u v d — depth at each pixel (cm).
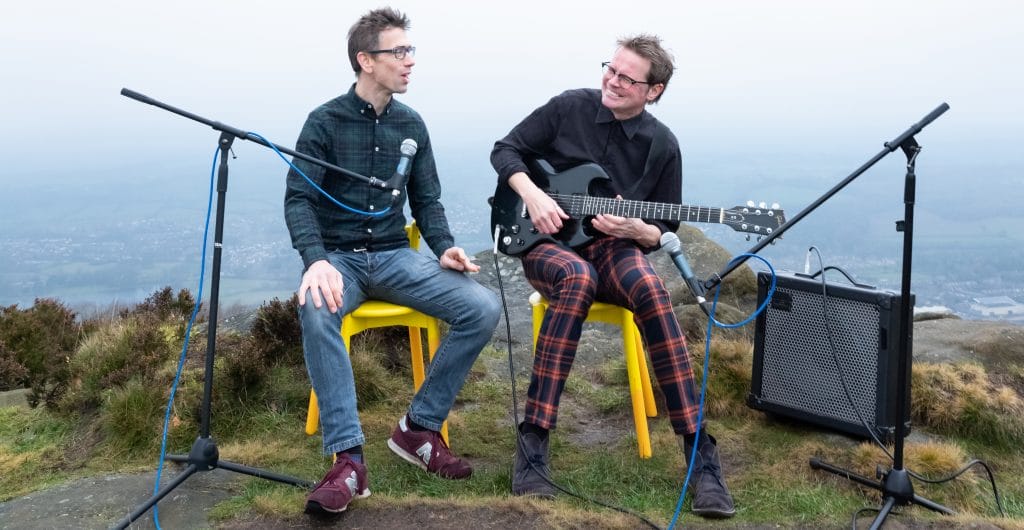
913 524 209
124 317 405
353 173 231
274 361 317
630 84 259
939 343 347
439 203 277
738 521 211
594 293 240
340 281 230
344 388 218
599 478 240
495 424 294
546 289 254
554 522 202
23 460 261
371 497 216
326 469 245
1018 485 254
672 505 221
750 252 223
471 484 234
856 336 259
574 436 286
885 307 248
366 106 259
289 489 224
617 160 275
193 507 214
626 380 340
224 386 288
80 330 423
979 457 271
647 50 257
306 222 243
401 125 266
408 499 214
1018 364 325
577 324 236
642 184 271
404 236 274
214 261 214
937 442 276
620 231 255
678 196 274
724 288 445
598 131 276
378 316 256
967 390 288
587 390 334
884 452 246
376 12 254
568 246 268
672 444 265
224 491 225
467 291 246
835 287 261
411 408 242
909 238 209
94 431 278
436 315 249
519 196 275
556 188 273
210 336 218
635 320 252
